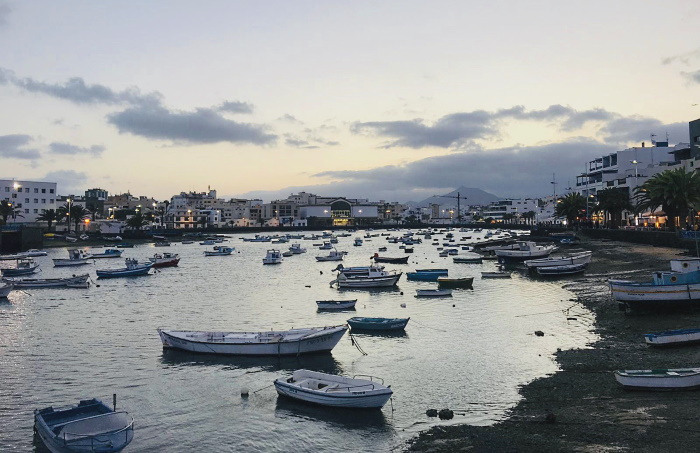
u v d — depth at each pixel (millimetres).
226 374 35312
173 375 35250
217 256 151000
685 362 31188
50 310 61625
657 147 159875
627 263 78812
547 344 39375
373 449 23453
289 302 65375
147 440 25188
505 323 47875
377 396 27562
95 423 23656
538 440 22438
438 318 51750
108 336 47000
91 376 35219
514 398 28406
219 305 63688
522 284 73812
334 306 58219
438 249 161125
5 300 69688
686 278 43094
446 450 22406
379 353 39344
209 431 26141
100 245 183500
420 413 27281
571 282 71250
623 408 24938
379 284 75062
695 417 23047
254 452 23812
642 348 35219
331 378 30438
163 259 116562
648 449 20531
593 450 20906
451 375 33219
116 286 83812
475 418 26047
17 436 25812
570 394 27875
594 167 186625
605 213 146750
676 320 41562
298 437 25156
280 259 123875
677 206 86938
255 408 29047
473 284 75438
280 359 38406
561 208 167250
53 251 158250
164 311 59938
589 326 43719
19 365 37906
